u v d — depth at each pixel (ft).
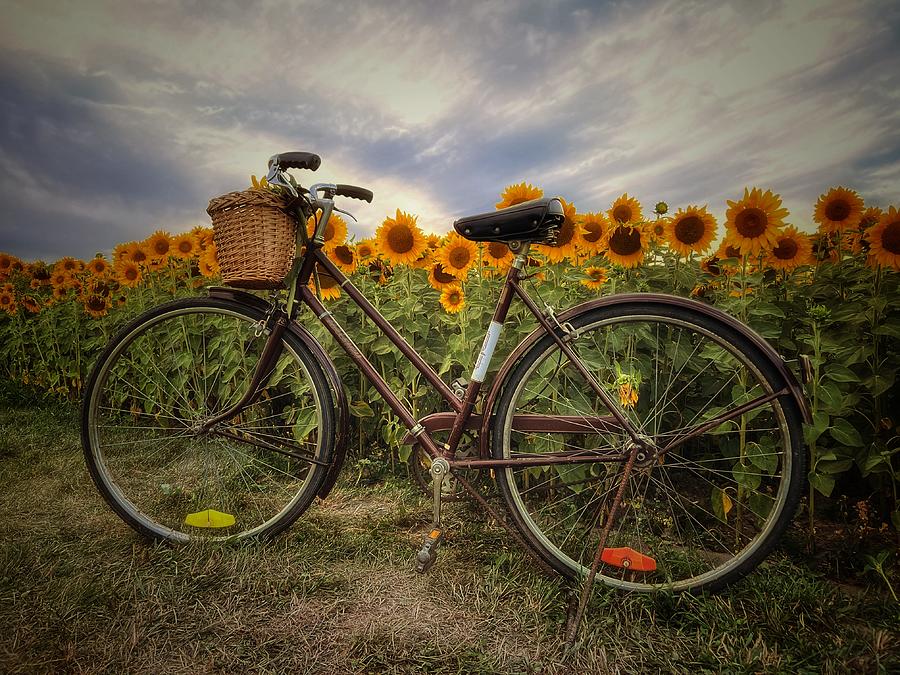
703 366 7.00
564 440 7.34
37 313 15.74
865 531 5.81
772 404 5.15
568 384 7.43
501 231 5.40
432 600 5.19
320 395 6.27
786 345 7.03
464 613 4.96
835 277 7.11
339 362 8.85
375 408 9.06
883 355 6.30
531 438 7.12
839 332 6.71
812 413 5.72
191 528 6.61
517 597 5.21
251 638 4.58
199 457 8.70
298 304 6.34
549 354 5.65
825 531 6.54
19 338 15.08
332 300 8.89
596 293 8.05
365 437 9.45
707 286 7.95
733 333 5.24
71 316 14.14
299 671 4.22
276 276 5.61
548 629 4.74
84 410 6.50
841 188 6.79
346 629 4.74
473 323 8.22
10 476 8.40
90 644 4.43
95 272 13.65
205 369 9.38
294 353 6.34
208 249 9.69
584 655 4.42
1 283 16.19
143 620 4.71
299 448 6.50
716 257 7.70
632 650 4.51
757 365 5.17
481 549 6.21
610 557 5.42
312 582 5.38
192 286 11.27
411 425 5.90
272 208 5.54
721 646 4.43
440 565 5.84
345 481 8.47
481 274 8.13
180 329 9.91
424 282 9.23
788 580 5.38
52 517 6.99
